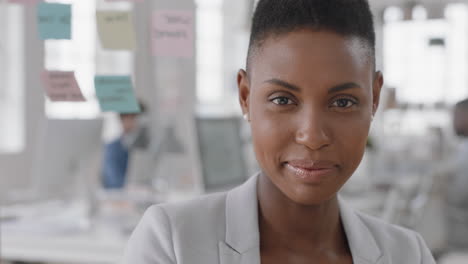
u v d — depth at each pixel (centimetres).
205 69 555
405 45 580
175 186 295
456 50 591
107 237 192
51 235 195
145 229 70
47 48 406
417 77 582
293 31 59
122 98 187
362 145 62
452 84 588
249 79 66
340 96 60
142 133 300
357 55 60
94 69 437
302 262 67
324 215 68
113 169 306
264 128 61
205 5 559
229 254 66
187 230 68
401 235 78
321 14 59
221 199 73
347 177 62
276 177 62
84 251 185
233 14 565
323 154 59
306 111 59
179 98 494
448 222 268
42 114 402
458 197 262
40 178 243
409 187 256
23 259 193
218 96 568
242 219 68
